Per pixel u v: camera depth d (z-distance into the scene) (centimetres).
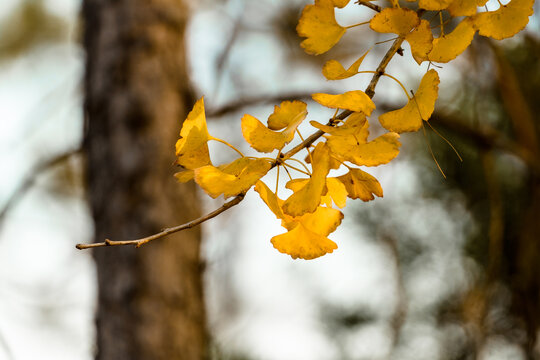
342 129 155
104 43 388
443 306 436
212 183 152
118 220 364
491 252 378
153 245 360
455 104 482
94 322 369
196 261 375
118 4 392
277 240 158
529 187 430
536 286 393
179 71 392
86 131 389
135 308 353
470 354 423
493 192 396
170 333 353
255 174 154
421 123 156
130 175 366
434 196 459
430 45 156
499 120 485
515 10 157
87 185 388
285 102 159
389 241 440
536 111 444
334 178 160
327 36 158
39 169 418
